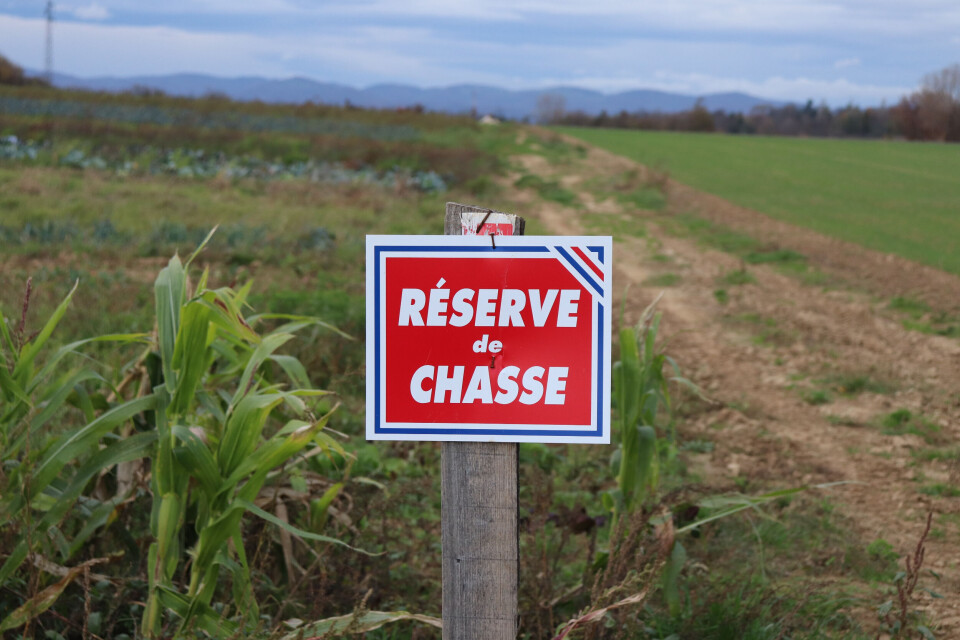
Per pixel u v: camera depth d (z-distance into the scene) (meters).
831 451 6.33
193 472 2.62
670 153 47.28
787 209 24.42
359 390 6.45
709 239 18.45
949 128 90.69
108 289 8.91
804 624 3.58
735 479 5.55
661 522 3.40
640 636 3.20
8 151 22.66
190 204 17.02
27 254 11.26
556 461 5.48
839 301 12.37
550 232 19.36
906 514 5.17
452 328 1.91
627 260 15.81
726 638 3.26
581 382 1.90
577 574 3.86
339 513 3.50
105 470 3.26
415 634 3.01
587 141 53.50
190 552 2.89
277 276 10.95
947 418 7.20
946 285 13.50
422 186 24.56
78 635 3.06
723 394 7.65
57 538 2.86
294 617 3.14
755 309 11.72
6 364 2.77
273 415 3.57
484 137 44.97
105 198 17.06
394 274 1.90
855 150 58.72
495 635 1.98
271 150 29.81
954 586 4.24
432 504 4.66
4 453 2.80
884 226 20.94
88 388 5.34
